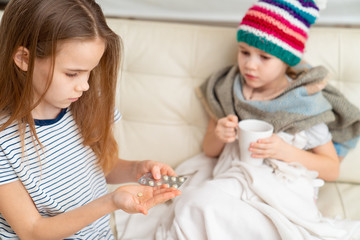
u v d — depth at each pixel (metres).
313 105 1.16
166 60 1.33
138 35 1.34
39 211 0.86
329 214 1.19
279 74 1.20
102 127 0.93
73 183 0.90
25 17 0.70
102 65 0.87
